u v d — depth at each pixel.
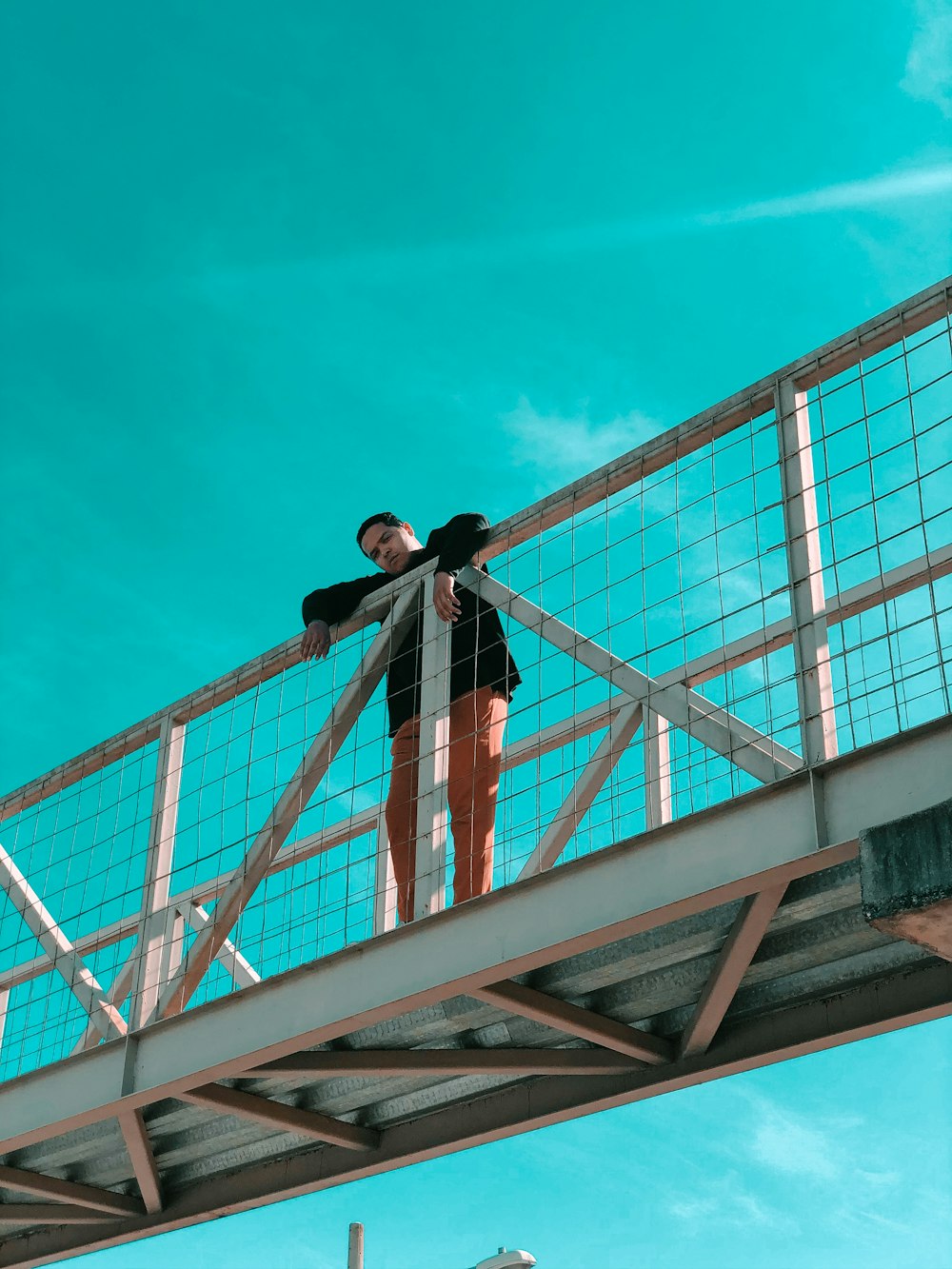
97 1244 7.59
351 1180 6.77
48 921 7.00
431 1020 5.96
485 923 5.27
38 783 7.38
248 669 6.78
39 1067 6.51
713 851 4.78
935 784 4.38
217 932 6.32
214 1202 7.18
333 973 5.64
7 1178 7.04
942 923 4.21
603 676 5.45
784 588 5.01
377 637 6.31
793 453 5.16
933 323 5.02
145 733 7.10
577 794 6.71
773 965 5.45
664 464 5.63
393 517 7.04
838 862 4.52
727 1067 5.68
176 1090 6.02
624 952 5.41
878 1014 5.38
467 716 6.39
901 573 7.24
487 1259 10.26
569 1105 6.09
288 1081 6.43
